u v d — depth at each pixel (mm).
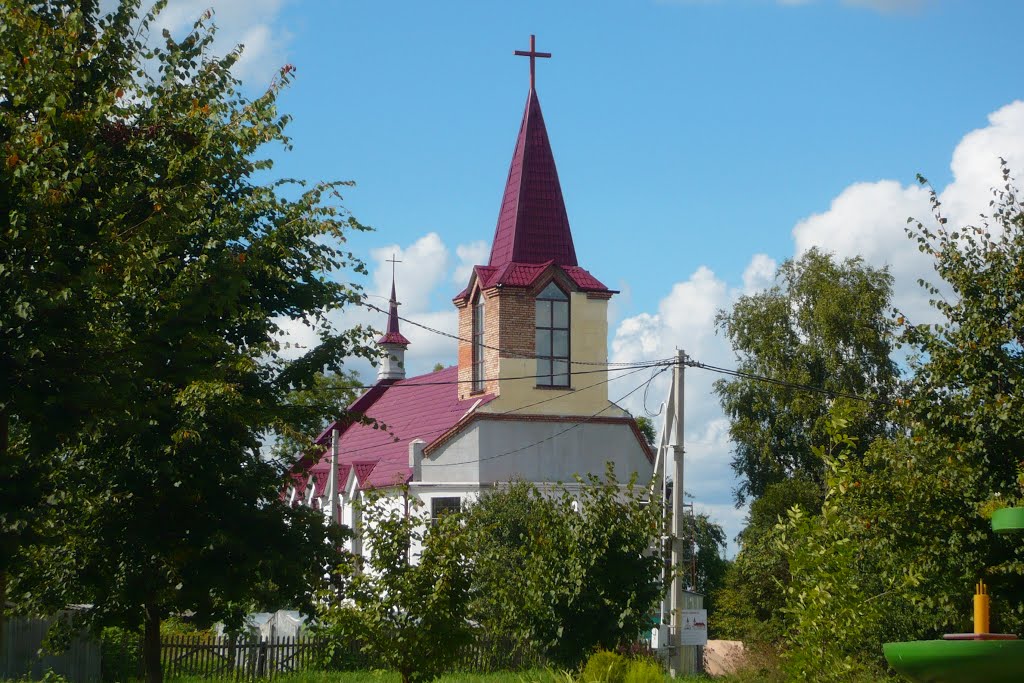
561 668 21859
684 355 28156
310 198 17781
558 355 45531
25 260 13102
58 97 13391
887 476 18438
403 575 18922
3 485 13305
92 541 15930
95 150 14227
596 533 22562
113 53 16219
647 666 20406
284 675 29453
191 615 18156
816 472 51406
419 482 44500
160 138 15984
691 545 48219
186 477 15867
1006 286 18781
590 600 22312
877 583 18594
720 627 44594
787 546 12688
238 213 17062
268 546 16625
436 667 19031
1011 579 17250
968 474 17859
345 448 57531
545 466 44625
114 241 13406
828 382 50219
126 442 15805
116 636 28531
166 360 14305
